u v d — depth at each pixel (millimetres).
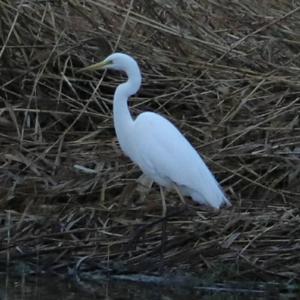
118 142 12906
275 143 12953
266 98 13836
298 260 10961
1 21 14328
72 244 11203
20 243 11203
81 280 10602
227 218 11586
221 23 15953
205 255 11031
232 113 13438
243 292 10477
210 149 12914
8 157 12523
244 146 12820
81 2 15430
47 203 12039
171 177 11234
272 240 11172
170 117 13633
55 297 9539
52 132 13508
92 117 13711
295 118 13312
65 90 14289
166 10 15156
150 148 11312
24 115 13695
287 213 11648
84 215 11688
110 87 14391
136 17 15359
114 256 11078
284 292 10531
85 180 12305
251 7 16281
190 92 14133
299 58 15172
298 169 12375
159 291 10242
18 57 14453
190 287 10578
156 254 11039
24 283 10266
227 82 14117
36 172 12398
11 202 12039
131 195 11977
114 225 11523
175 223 11500
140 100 14094
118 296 9766
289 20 15828
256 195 12383
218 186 11312
